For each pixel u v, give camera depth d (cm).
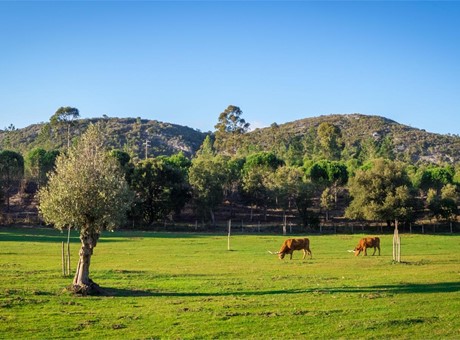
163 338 1953
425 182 13000
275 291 2984
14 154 11875
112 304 2562
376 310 2439
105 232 8806
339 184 12900
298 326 2136
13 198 11881
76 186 3011
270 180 11100
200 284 3228
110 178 3102
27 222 9619
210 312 2369
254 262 4706
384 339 1956
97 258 4912
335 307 2500
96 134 3291
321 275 3712
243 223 10938
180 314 2333
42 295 2739
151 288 3073
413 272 3916
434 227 10656
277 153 18650
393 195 10238
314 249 6384
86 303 2578
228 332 2044
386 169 10462
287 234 9369
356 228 10619
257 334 2017
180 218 11431
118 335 1992
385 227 10800
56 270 3769
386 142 19025
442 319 2261
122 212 3152
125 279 3422
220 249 6106
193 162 12544
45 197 3134
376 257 5288
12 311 2348
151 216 10138
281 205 10750
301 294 2862
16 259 4538
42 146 18500
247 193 11475
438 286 3184
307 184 10762
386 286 3180
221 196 10962
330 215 11900
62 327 2092
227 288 3083
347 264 4544
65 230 8731
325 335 2008
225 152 19988
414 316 2312
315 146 18412
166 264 4456
